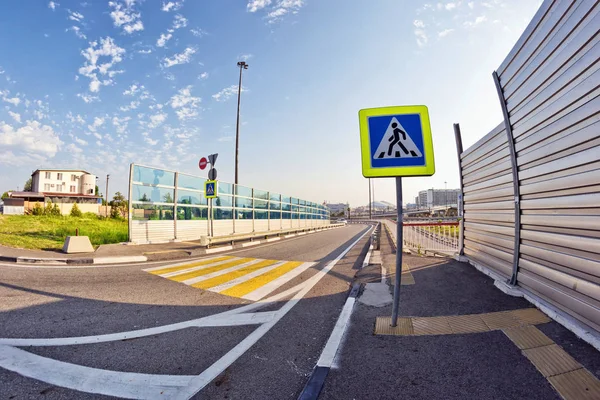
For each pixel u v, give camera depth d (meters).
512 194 4.87
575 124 3.18
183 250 10.52
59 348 3.25
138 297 5.21
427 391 2.35
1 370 2.77
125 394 2.44
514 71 4.42
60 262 8.30
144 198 12.23
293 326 3.92
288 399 2.38
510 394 2.26
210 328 3.86
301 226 29.20
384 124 3.52
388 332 3.49
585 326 3.09
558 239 3.56
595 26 2.78
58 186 68.44
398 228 3.60
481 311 3.95
